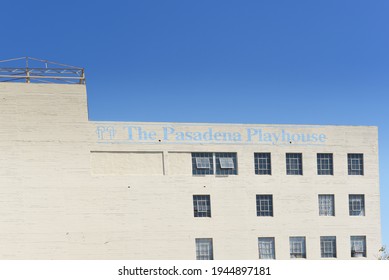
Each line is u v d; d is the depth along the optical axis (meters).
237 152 44.00
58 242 40.09
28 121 40.62
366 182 46.16
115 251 40.94
